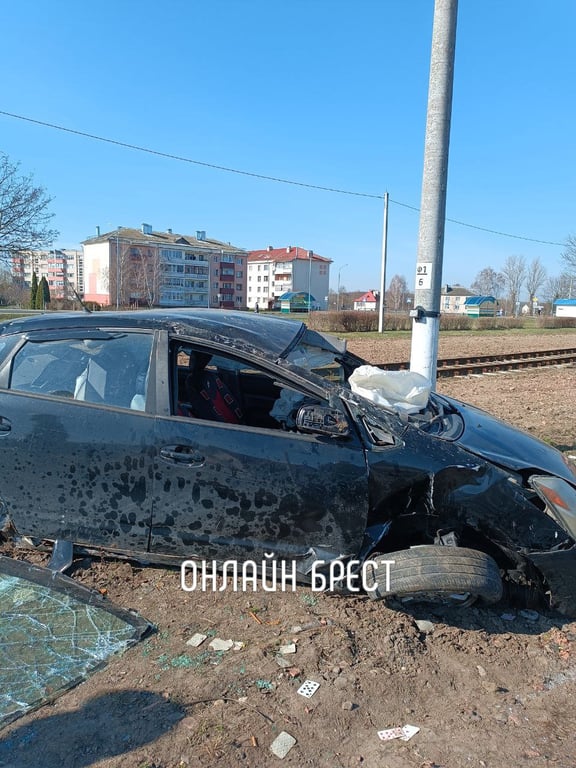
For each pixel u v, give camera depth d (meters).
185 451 3.23
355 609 3.39
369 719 2.60
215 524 3.28
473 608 3.49
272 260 142.00
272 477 3.21
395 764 2.35
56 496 3.42
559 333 40.69
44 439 3.37
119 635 3.06
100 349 3.50
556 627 3.37
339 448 3.21
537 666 3.03
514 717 2.65
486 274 130.12
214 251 115.44
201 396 3.97
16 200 24.64
